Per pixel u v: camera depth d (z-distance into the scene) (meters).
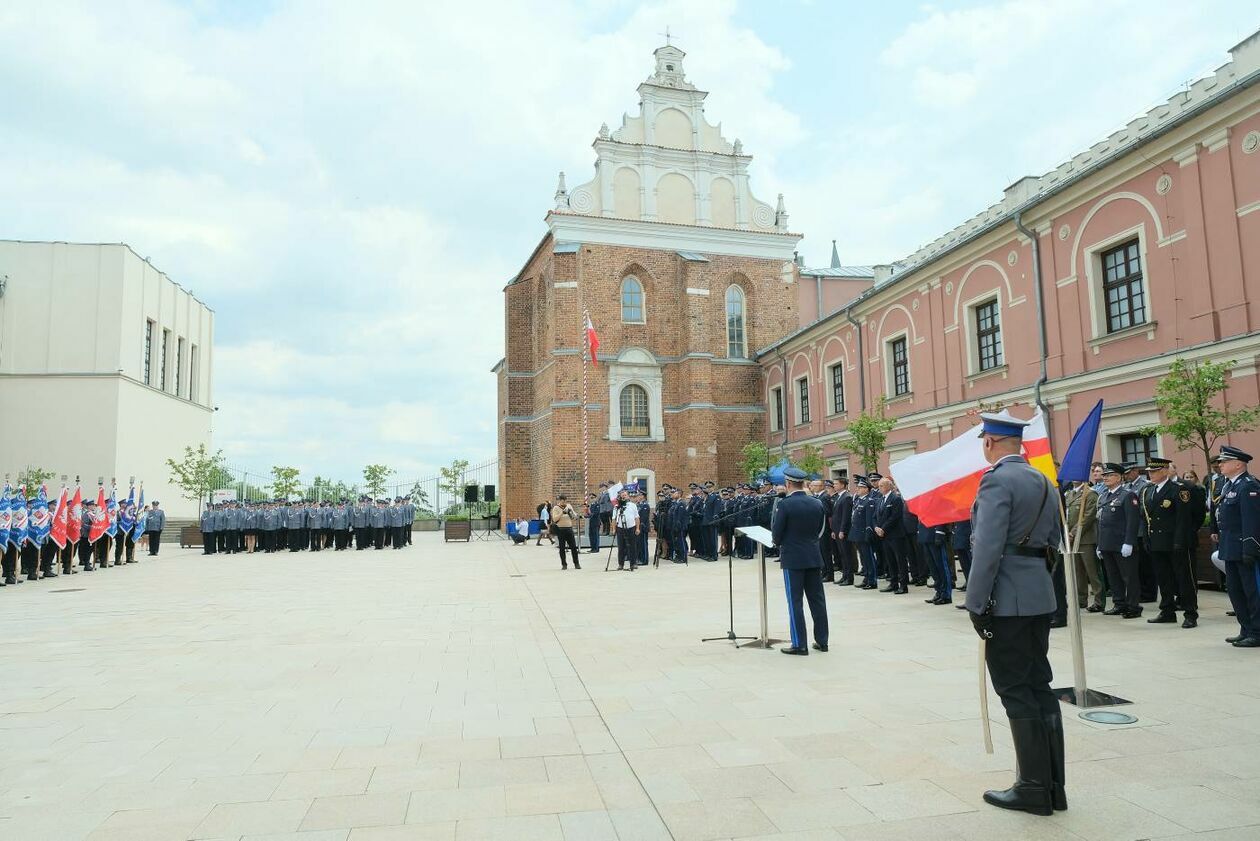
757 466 32.31
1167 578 10.54
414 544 36.53
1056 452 18.50
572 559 23.94
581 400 35.59
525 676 8.30
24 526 19.69
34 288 44.91
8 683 8.23
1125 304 16.92
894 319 25.81
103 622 12.59
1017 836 4.21
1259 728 5.95
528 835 4.36
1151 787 4.84
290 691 7.80
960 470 7.63
